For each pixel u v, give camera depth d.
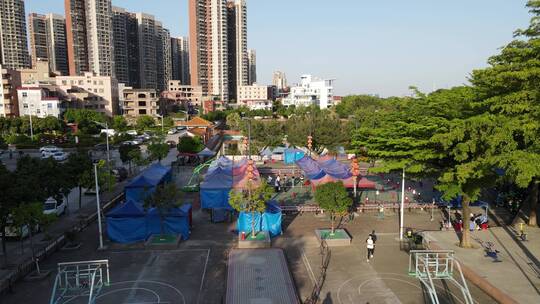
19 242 32.56
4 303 23.02
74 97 146.12
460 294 24.09
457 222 36.25
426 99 37.62
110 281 26.05
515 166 25.70
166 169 54.88
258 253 30.88
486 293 24.28
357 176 46.91
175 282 25.91
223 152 84.62
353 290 24.64
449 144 27.12
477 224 36.34
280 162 78.00
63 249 31.67
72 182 38.88
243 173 48.09
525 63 28.27
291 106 194.00
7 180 26.30
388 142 35.56
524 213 40.22
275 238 34.75
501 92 31.30
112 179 41.81
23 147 92.00
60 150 80.44
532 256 28.81
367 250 30.72
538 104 28.28
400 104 43.78
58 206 39.19
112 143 94.75
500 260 28.03
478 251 29.83
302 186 55.41
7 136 97.06
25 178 29.02
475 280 25.52
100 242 31.94
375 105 141.50
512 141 26.61
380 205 44.38
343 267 28.33
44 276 26.25
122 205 35.00
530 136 28.00
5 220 26.34
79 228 36.56
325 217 41.16
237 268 27.80
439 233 34.34
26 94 125.06
